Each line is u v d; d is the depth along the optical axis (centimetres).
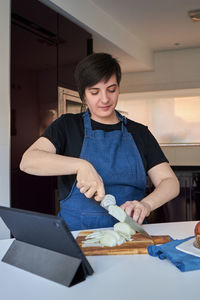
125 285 67
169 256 79
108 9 342
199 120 502
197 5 330
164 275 72
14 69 227
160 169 134
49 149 124
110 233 93
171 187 122
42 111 258
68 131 132
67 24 296
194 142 507
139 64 465
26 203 237
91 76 115
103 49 390
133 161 132
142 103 530
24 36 238
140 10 343
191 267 74
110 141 132
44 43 263
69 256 70
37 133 251
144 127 144
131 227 99
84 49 328
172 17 363
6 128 215
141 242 92
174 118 515
